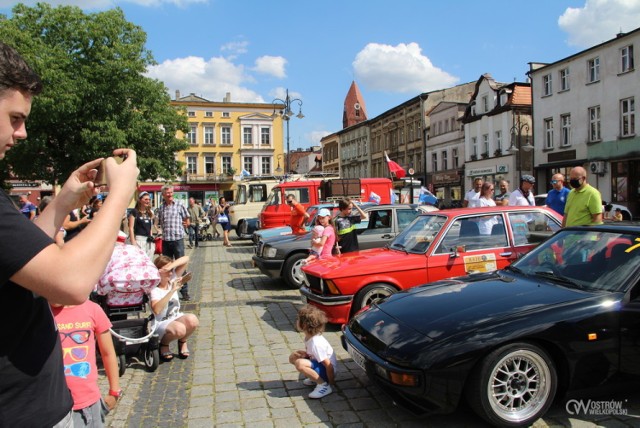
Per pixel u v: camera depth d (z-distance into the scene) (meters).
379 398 4.48
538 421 3.85
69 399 1.63
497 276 4.98
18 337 1.44
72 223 7.52
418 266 6.56
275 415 4.21
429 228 7.05
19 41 26.05
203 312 8.16
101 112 28.83
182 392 4.76
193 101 63.88
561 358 3.82
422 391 3.67
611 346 3.84
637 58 25.88
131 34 30.17
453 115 43.00
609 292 4.04
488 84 38.00
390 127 55.66
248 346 6.23
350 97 98.00
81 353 3.22
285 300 8.98
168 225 9.10
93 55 28.41
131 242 8.92
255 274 12.36
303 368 4.55
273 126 65.56
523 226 6.90
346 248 8.70
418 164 49.66
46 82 26.22
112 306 5.46
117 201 1.53
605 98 27.92
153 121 30.94
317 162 86.44
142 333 5.34
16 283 1.39
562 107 31.05
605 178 28.09
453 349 3.65
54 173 29.11
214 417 4.20
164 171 31.72
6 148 1.45
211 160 64.19
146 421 4.15
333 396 4.55
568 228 5.21
